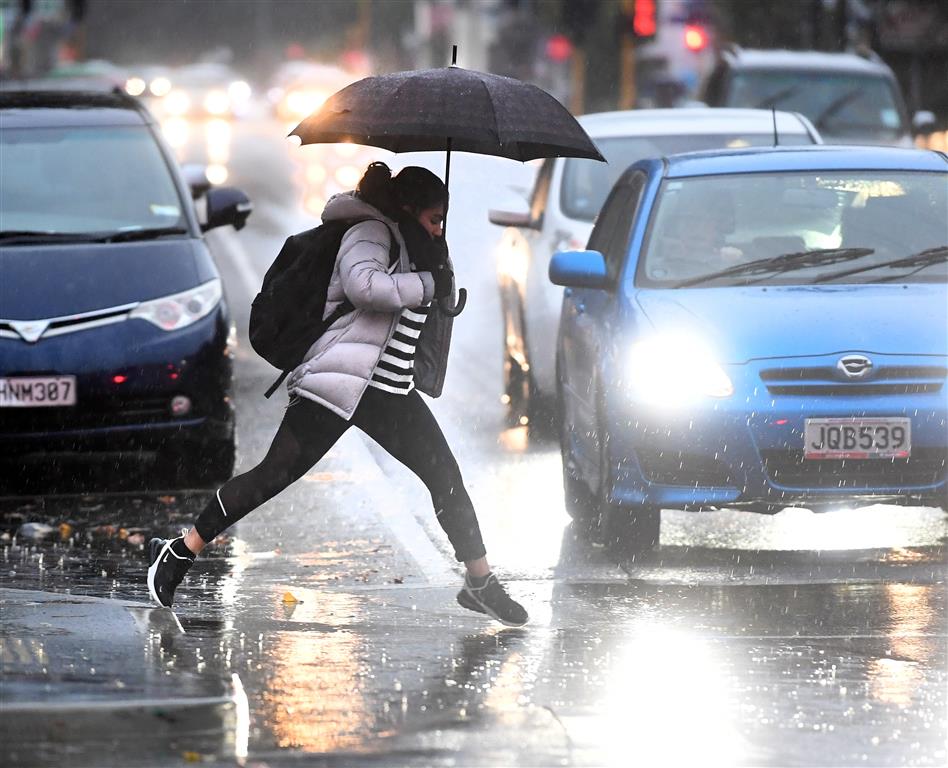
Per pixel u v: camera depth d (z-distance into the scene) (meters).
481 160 66.12
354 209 22.42
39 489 34.25
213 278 34.41
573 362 30.92
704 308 28.03
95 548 29.14
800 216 30.20
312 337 22.72
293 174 117.94
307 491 33.81
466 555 23.14
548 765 16.77
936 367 26.72
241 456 37.09
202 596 25.16
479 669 20.67
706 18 105.25
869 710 18.95
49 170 36.41
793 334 27.06
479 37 188.75
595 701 19.27
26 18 143.38
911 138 68.69
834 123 68.50
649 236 29.94
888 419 26.52
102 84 114.19
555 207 41.91
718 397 26.59
